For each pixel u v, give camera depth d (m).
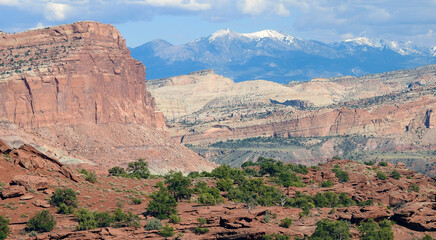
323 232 140.38
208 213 148.75
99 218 137.38
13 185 146.75
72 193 148.62
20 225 133.00
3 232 126.12
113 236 129.00
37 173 156.62
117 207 153.88
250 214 146.25
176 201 165.38
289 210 162.75
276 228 141.00
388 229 147.50
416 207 163.25
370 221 156.00
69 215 142.38
